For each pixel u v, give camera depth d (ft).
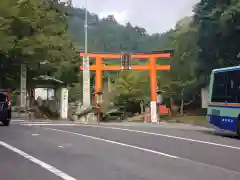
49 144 44.91
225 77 60.75
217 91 62.64
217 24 112.37
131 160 34.88
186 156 37.45
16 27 105.29
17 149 40.65
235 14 102.32
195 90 164.25
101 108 114.73
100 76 128.47
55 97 143.84
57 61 122.83
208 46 123.34
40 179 26.66
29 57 112.47
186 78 164.14
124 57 128.88
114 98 178.40
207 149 42.34
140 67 130.82
